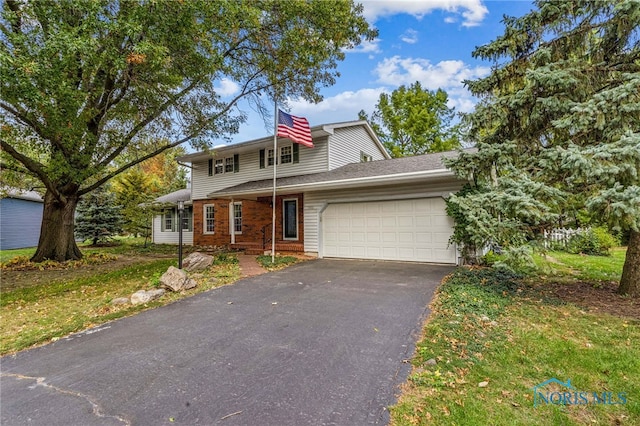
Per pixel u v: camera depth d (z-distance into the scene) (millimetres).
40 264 10578
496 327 4078
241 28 9219
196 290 6426
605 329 3951
